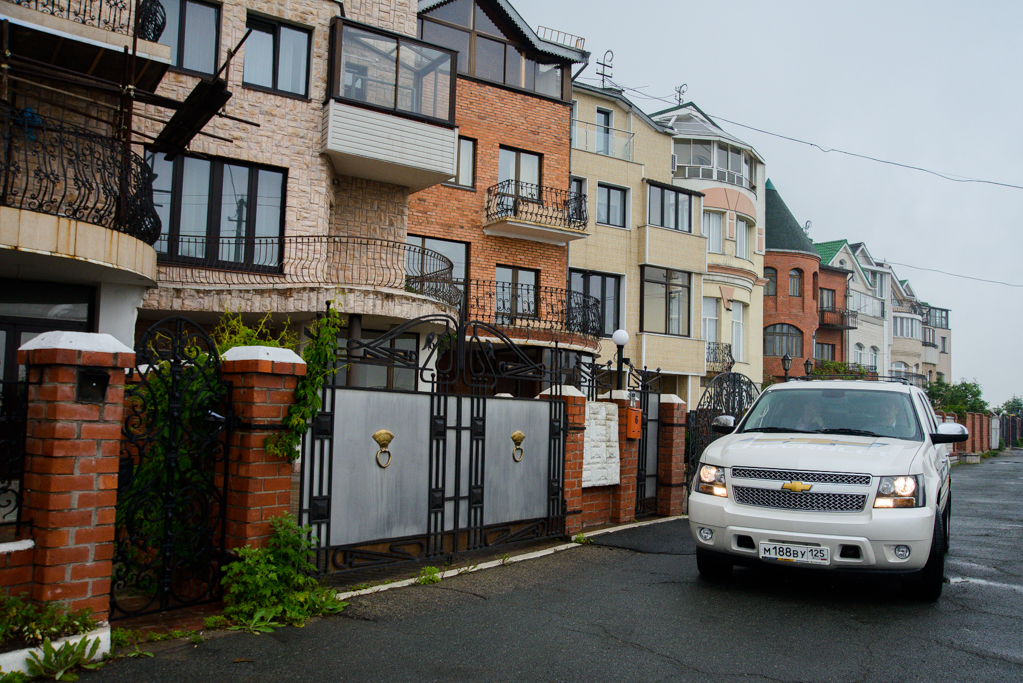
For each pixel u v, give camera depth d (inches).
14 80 377.7
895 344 2132.1
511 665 178.4
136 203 386.6
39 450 167.3
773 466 244.5
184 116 417.1
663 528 386.9
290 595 212.7
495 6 810.8
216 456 219.1
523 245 818.2
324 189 563.2
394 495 259.9
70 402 166.6
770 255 1472.7
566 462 343.3
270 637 193.0
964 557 325.1
